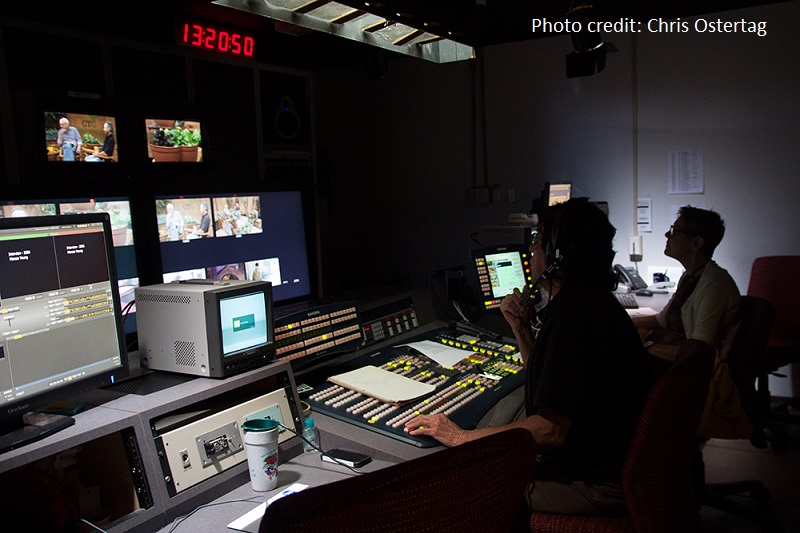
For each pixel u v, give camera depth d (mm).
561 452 1630
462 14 2023
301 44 5379
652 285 4176
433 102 5250
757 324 2742
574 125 4672
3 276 1285
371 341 2406
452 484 967
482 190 5023
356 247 5828
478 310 2957
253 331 1708
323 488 879
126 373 1559
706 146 4242
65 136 1897
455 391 2021
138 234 1944
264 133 2725
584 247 1630
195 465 1482
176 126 2213
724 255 4266
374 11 1750
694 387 1464
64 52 2082
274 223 2453
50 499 1301
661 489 1469
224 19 4582
